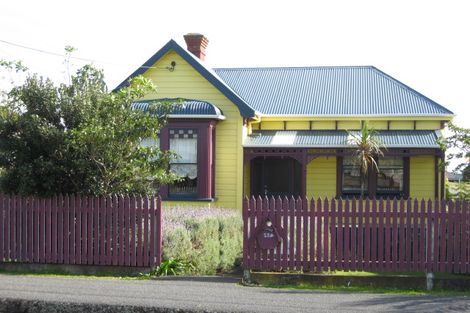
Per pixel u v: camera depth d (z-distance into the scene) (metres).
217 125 19.16
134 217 11.93
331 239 11.14
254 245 11.29
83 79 12.82
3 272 12.07
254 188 21.09
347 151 19.44
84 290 10.23
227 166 19.12
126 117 12.48
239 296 9.89
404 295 10.17
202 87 19.31
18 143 12.12
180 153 18.50
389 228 11.05
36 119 12.04
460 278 10.86
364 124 19.09
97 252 12.00
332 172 20.77
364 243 11.16
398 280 10.89
